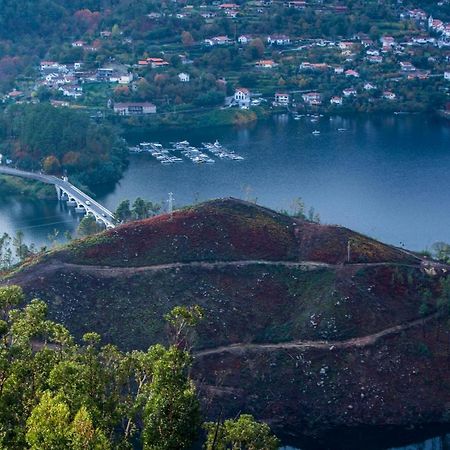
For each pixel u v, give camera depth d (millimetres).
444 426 128125
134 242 154250
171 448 65312
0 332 73688
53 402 62250
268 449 68625
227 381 131750
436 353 136875
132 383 90438
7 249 186000
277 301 146125
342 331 139375
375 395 130875
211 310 142750
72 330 136750
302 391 131500
